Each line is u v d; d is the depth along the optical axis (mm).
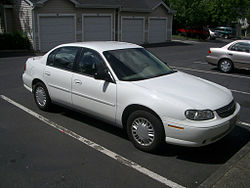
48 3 17766
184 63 14188
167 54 18219
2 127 5293
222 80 10039
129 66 4910
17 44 17859
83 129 5289
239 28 53969
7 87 8344
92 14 20359
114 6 21297
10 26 19500
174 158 4262
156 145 4234
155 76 4898
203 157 4328
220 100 4301
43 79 5922
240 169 3828
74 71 5305
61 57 5668
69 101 5422
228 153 4488
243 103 7203
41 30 17844
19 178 3637
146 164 4062
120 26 22828
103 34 21531
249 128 5531
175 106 3982
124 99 4453
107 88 4664
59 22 18625
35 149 4441
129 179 3670
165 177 3740
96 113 4980
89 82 4945
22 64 12609
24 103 6789
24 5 17703
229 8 40094
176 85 4578
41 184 3516
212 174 3746
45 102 6062
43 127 5344
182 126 3924
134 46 5586
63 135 5000
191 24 34125
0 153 4285
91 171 3844
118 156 4281
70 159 4152
